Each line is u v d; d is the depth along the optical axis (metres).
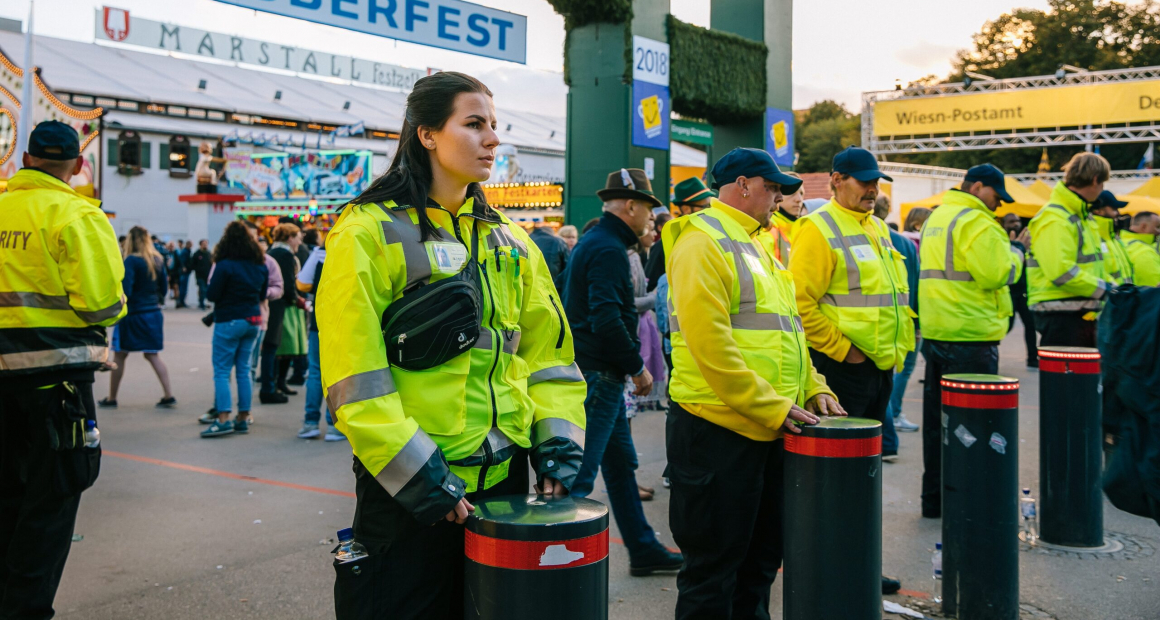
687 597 3.08
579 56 10.29
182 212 39.91
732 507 3.01
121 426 7.86
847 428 2.77
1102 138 23.38
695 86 11.30
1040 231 5.96
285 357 9.59
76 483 3.19
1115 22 41.62
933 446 5.05
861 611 2.79
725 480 3.00
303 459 6.63
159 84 45.41
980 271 4.80
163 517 5.10
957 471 3.62
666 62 10.73
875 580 2.82
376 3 5.93
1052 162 39.09
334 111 51.88
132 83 43.62
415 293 1.96
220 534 4.79
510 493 2.16
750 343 2.99
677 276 2.96
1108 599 3.86
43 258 3.13
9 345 3.08
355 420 1.85
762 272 3.07
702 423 3.03
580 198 10.39
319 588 4.00
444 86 2.05
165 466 6.38
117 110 40.41
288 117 46.91
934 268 5.00
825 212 4.05
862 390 4.02
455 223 2.09
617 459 4.16
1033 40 42.47
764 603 3.27
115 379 8.88
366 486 2.01
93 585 4.01
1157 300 3.33
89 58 45.88
